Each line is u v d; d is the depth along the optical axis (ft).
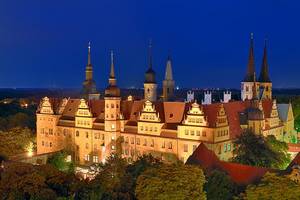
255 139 380.99
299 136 643.04
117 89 495.00
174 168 261.44
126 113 504.43
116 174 294.66
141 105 498.69
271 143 421.18
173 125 455.63
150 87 621.31
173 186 248.11
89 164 505.66
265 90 632.38
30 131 618.85
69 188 282.97
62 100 562.66
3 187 271.69
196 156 337.72
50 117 558.97
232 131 450.71
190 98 652.48
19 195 260.01
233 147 416.26
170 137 450.71
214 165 321.32
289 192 235.40
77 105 548.72
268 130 515.50
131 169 314.55
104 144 497.46
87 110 517.14
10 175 282.97
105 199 267.39
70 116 545.85
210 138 421.18
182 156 442.91
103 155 497.05
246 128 428.97
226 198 264.93
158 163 314.96
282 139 574.56
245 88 613.93
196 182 254.27
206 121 424.05
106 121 492.13
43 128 568.82
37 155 494.59
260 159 366.43
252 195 238.89
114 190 277.23
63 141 545.85
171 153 451.94
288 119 595.47
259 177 293.23
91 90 632.38
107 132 492.54
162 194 247.09
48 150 564.71
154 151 465.88
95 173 387.14
